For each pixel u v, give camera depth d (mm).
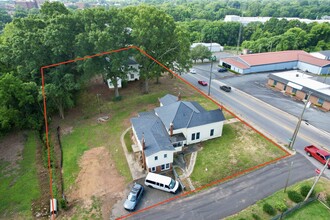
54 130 43812
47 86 40375
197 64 79188
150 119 37469
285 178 29984
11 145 40656
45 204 28781
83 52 44000
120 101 51562
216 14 167750
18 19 44844
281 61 72688
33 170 34781
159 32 47781
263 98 52656
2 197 30078
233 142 37188
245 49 94625
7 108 41094
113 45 44594
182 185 29344
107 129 42062
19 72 42781
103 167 33375
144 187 29781
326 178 29828
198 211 26078
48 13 50094
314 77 66312
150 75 52156
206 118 36844
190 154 34938
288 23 109000
